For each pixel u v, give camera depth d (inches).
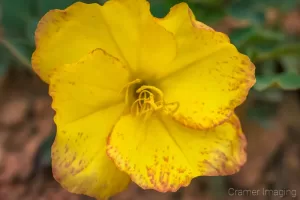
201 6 10.6
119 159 8.5
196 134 8.9
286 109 12.9
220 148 8.8
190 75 8.8
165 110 8.8
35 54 8.3
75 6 8.1
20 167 11.9
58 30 8.3
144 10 8.2
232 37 10.9
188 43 8.5
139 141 8.8
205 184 12.0
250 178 12.1
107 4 8.2
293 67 12.6
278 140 12.4
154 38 8.5
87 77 8.4
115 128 8.6
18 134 12.3
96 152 8.7
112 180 8.7
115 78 8.6
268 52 10.7
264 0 11.5
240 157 8.8
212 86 8.7
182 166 8.8
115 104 8.8
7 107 12.6
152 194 11.9
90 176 8.6
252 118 12.0
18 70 12.9
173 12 8.3
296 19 14.0
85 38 8.4
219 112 8.6
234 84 8.6
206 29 8.3
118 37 8.5
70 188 8.5
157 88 8.8
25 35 11.6
